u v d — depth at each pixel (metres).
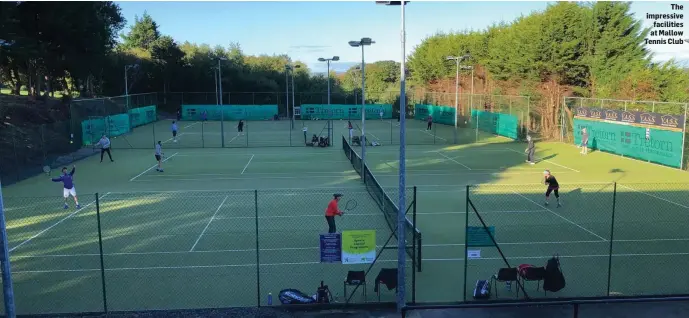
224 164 31.59
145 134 49.69
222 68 78.12
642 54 44.28
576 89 47.34
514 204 20.36
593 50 47.00
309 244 15.35
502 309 10.66
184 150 38.31
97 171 29.08
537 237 15.95
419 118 64.88
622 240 15.59
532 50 48.22
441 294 11.70
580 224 17.38
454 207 20.09
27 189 24.03
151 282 12.50
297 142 43.09
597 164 30.97
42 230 16.92
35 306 11.15
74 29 44.59
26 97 47.53
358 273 11.30
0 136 31.14
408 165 31.08
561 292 11.73
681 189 23.00
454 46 69.25
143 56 71.94
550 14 48.12
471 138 45.25
